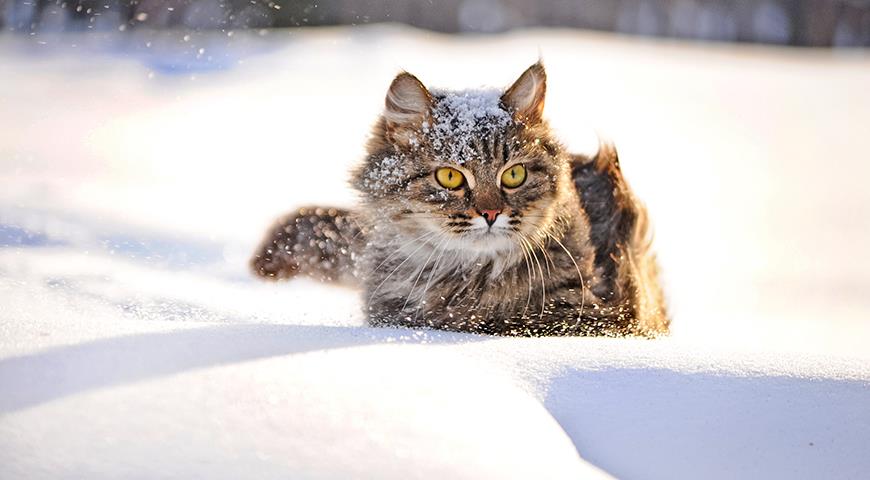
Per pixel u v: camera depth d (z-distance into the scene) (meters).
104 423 1.27
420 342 1.42
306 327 1.43
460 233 1.57
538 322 1.60
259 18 5.55
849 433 1.34
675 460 1.32
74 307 1.52
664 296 1.77
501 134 1.58
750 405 1.36
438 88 1.65
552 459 1.29
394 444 1.28
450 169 1.57
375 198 1.61
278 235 1.74
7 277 1.62
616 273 1.65
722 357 1.40
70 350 1.34
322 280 1.73
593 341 1.44
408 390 1.32
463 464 1.27
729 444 1.33
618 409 1.35
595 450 1.33
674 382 1.37
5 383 1.30
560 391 1.36
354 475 1.26
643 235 1.71
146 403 1.29
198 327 1.41
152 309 1.57
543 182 1.59
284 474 1.25
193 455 1.26
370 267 1.63
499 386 1.35
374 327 1.53
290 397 1.30
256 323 1.45
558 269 1.60
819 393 1.37
